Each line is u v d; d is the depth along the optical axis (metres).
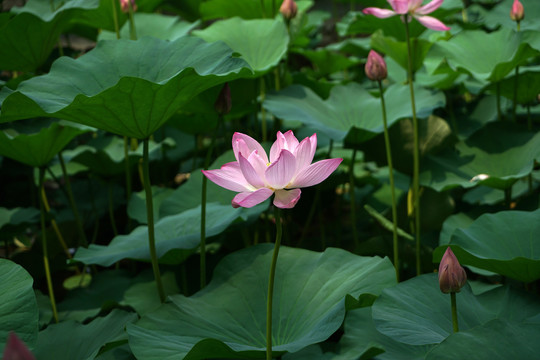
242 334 2.19
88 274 3.10
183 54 2.31
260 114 3.93
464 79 3.20
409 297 2.16
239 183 1.93
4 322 2.07
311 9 6.29
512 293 2.22
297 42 3.87
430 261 2.57
